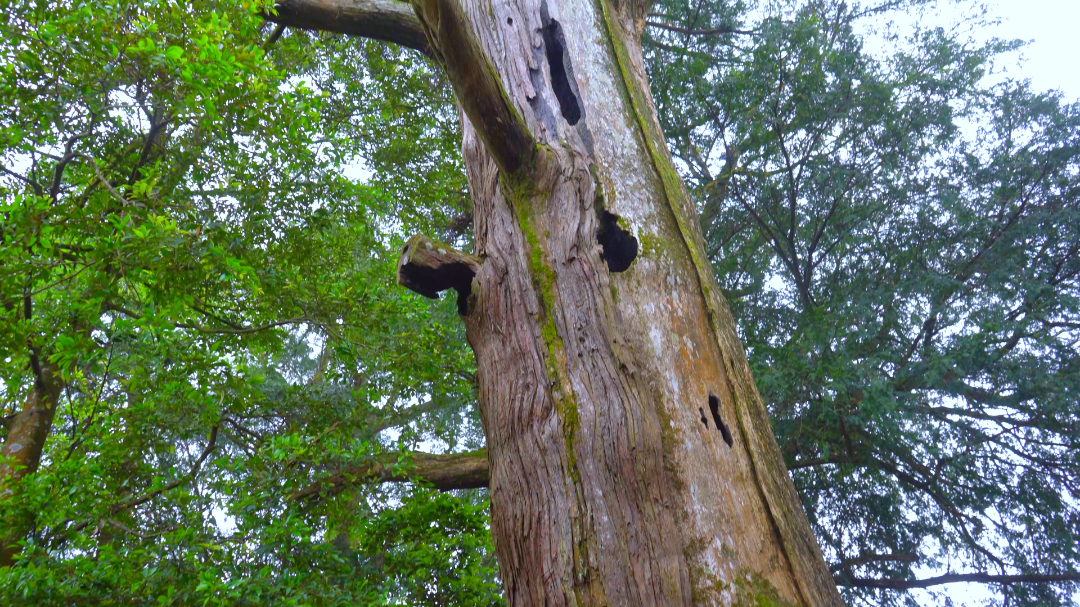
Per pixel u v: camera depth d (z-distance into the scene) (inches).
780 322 366.9
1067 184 335.6
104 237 171.0
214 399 225.1
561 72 165.6
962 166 357.1
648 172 154.3
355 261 302.0
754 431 128.9
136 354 219.3
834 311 326.6
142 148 217.5
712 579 109.8
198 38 185.9
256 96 204.1
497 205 151.9
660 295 136.2
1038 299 314.7
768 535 117.0
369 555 228.2
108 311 219.1
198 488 229.5
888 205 351.9
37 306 210.8
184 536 180.1
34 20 183.3
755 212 375.6
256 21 210.2
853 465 335.3
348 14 226.4
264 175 235.1
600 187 147.3
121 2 185.0
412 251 145.8
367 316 249.4
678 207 151.8
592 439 120.5
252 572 183.0
